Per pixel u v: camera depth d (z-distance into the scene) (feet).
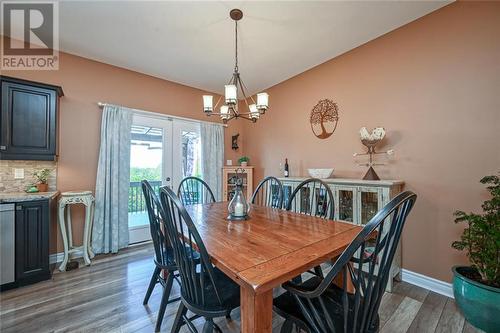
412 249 7.29
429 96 7.02
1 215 6.59
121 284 7.16
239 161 13.46
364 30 7.80
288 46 8.75
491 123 5.98
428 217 7.00
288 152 11.87
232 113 7.36
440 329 5.14
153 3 6.45
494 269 4.84
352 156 9.06
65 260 8.10
